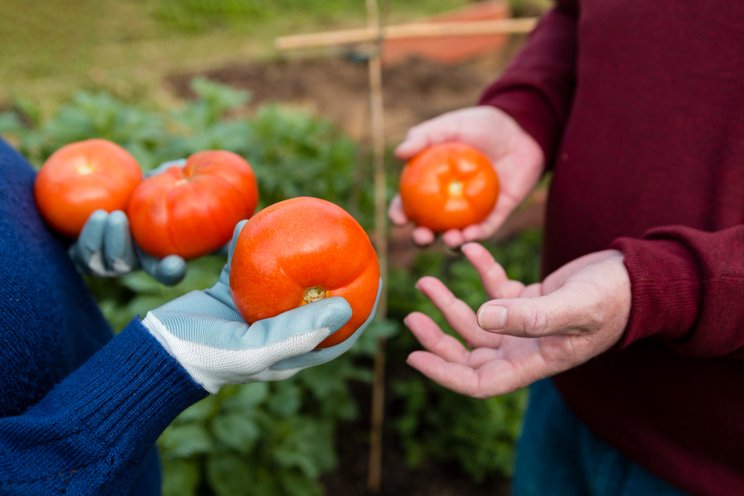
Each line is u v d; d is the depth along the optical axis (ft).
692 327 3.32
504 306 3.10
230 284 3.24
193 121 9.19
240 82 19.40
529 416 6.21
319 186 9.47
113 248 3.95
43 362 3.16
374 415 8.69
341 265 3.14
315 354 3.23
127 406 2.78
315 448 7.88
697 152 3.84
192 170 4.34
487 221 5.82
